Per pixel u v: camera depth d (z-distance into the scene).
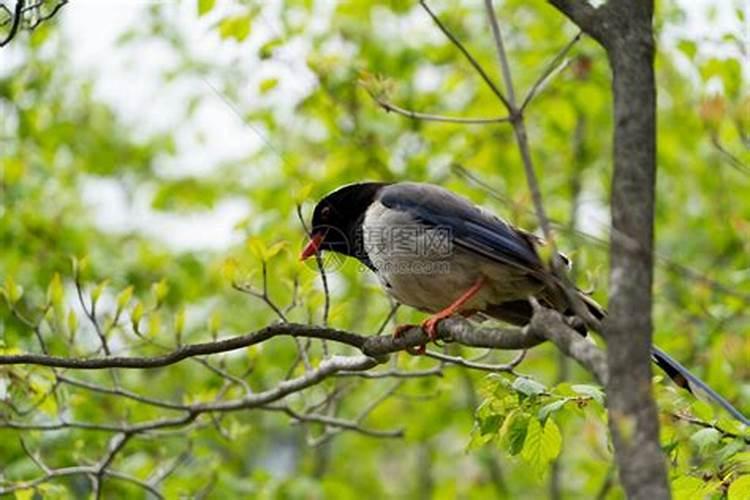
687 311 14.59
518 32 16.98
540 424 7.78
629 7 5.96
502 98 6.34
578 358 5.80
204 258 17.20
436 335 8.27
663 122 17.19
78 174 18.81
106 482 13.54
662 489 5.25
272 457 20.02
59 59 17.61
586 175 18.08
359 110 15.32
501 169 16.61
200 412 10.66
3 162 16.14
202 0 13.62
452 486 18.58
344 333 8.57
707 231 17.06
